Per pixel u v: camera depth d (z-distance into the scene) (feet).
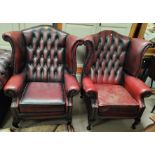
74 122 6.77
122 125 6.97
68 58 6.45
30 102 5.48
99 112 5.96
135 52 6.71
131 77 6.98
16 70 6.09
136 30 8.29
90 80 6.63
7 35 5.47
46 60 6.79
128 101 6.14
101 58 7.24
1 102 5.86
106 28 7.82
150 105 8.60
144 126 7.03
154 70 7.95
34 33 6.55
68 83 6.00
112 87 7.07
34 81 6.83
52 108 5.66
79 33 7.82
